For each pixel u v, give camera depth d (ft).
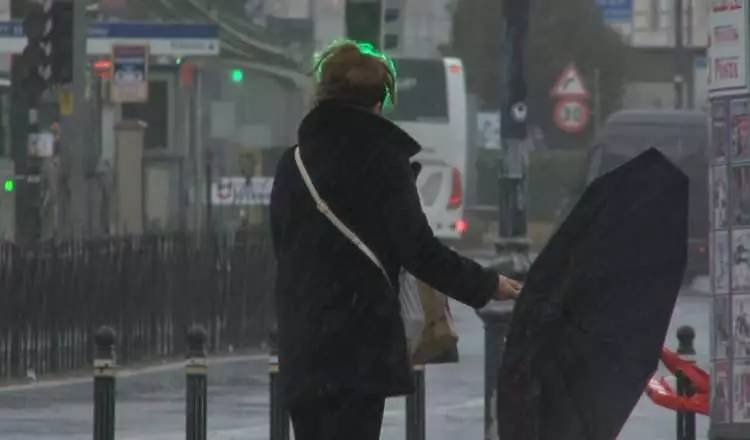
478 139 433.89
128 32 197.57
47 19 151.02
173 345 142.51
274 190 45.44
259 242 156.04
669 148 268.41
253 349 153.38
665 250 45.50
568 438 45.80
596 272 45.55
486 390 84.74
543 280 45.75
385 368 44.16
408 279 51.47
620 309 45.60
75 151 163.32
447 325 51.88
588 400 45.73
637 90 498.69
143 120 255.91
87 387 122.21
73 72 153.99
